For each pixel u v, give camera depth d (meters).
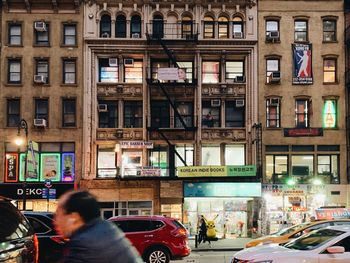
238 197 37.12
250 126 38.56
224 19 39.62
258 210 37.25
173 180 37.34
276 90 38.94
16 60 38.88
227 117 39.38
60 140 38.12
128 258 3.92
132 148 38.25
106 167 38.34
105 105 38.44
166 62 39.53
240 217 37.53
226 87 39.00
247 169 36.69
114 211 37.44
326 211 25.06
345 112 38.84
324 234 11.79
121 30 39.47
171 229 17.53
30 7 38.97
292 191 37.41
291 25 39.41
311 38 39.44
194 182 37.22
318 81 39.06
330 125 38.84
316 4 39.66
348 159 38.38
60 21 39.06
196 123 38.50
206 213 37.56
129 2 39.22
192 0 39.28
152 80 38.41
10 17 38.88
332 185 37.81
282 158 38.50
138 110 39.12
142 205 37.56
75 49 38.84
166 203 37.56
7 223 6.30
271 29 39.53
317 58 39.31
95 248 3.79
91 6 39.09
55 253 11.89
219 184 37.00
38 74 38.94
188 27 39.53
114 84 38.69
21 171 37.59
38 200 37.25
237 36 39.19
